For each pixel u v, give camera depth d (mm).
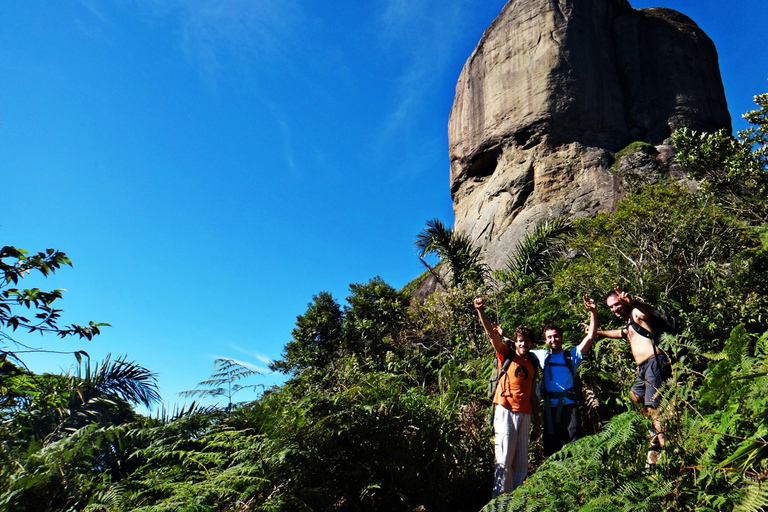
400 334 10297
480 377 5934
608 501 2586
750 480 2457
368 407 4254
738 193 12180
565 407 4656
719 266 8641
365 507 3871
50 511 3863
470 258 12406
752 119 12414
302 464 3904
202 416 4375
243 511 3654
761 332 6559
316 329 17219
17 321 5027
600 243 10258
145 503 3875
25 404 5484
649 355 4484
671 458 2762
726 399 2992
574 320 6848
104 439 4941
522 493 2916
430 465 4383
